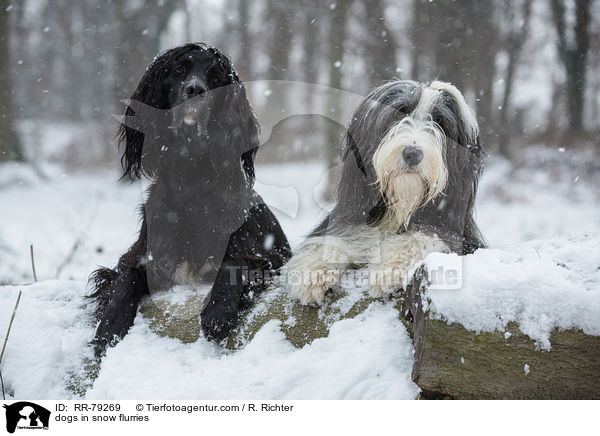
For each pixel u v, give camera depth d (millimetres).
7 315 3396
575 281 2525
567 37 20828
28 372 3111
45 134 22359
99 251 6578
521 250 2836
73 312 3539
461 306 2439
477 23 16969
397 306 2896
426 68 15953
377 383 2664
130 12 20734
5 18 15664
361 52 14508
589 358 2412
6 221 10359
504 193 13977
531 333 2424
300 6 15336
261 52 17234
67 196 13742
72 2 23859
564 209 12562
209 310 3178
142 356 3104
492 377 2439
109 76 21953
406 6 16062
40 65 24891
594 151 16828
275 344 2994
